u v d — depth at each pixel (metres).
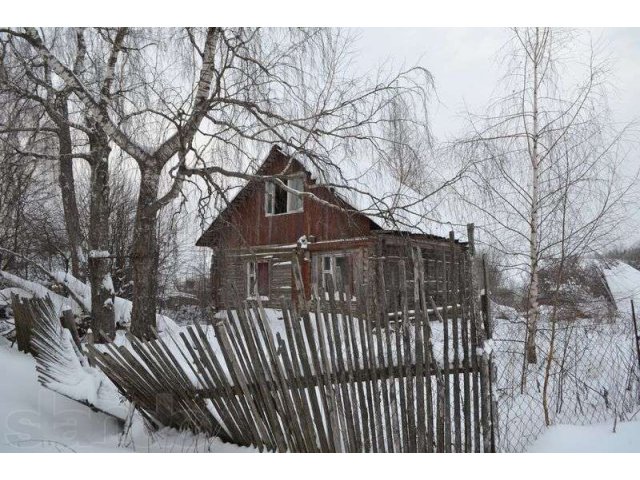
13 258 12.16
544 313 7.02
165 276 16.31
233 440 3.64
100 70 9.04
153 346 3.68
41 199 12.75
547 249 6.86
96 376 4.29
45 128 8.17
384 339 3.53
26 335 6.46
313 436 3.25
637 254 11.46
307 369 3.26
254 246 16.61
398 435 3.11
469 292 3.27
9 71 7.58
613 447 3.91
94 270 8.96
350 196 9.05
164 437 3.80
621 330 7.04
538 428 4.64
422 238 10.58
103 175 9.55
